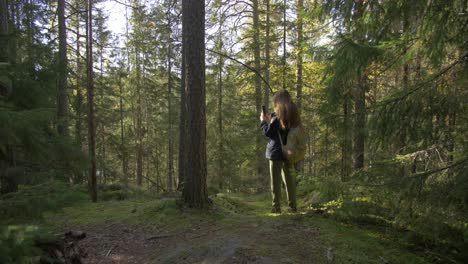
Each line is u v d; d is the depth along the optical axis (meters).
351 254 3.20
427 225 3.42
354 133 4.56
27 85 5.41
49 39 8.02
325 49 5.74
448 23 3.84
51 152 5.26
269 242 3.40
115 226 4.62
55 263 2.67
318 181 4.16
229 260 2.98
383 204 3.89
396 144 4.32
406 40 4.38
